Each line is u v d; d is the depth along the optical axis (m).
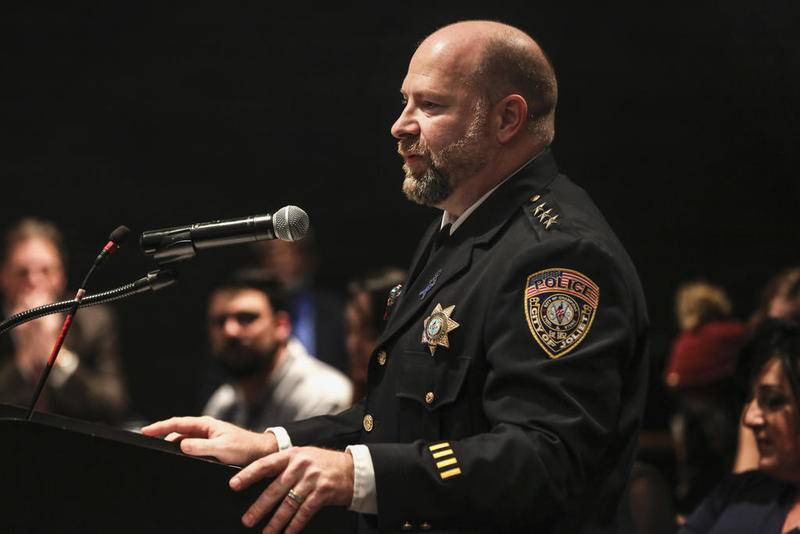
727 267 22.42
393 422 5.51
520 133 5.77
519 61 5.77
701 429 9.89
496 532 5.08
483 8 22.98
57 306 5.39
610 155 22.72
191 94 23.44
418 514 4.86
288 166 23.44
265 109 23.44
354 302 11.34
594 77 22.77
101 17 23.30
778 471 7.39
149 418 22.12
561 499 4.89
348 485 4.82
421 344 5.48
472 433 5.29
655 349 19.86
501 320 5.20
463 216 5.78
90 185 23.09
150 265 22.83
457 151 5.67
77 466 4.49
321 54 23.41
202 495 4.67
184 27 23.45
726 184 22.39
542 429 4.91
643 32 22.58
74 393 12.28
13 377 12.27
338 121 23.44
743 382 8.30
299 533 4.87
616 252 5.39
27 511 4.43
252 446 5.67
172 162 23.36
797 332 7.47
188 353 22.41
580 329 5.08
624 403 5.39
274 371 11.73
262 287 11.75
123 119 23.28
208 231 5.37
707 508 8.01
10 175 22.88
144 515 4.56
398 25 23.30
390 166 23.34
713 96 22.25
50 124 23.11
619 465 5.40
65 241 22.81
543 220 5.47
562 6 22.77
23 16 23.09
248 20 23.47
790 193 22.08
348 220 23.27
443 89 5.69
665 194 22.66
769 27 21.34
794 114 21.44
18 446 4.43
